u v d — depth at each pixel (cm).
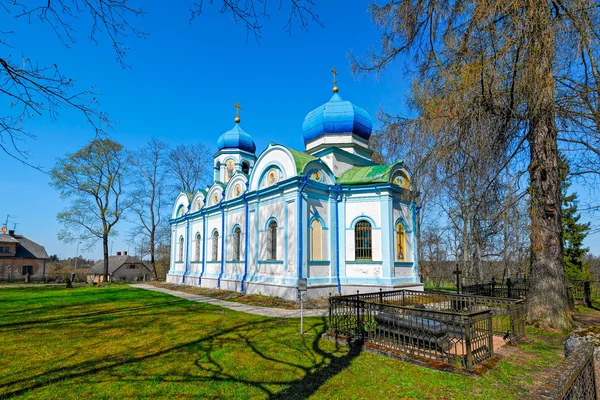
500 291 1614
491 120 845
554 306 973
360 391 570
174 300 1742
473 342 686
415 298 1527
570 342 422
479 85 789
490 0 729
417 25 925
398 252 1745
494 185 902
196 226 2656
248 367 684
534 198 894
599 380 371
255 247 1853
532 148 972
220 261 2225
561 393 248
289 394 559
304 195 1614
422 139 951
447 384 595
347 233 1742
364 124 2127
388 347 773
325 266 1684
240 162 2842
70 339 911
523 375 639
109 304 1612
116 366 693
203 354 769
